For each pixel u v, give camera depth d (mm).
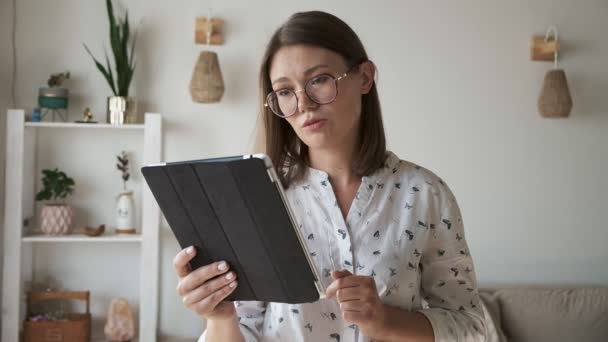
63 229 3004
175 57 3213
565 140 3391
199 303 1099
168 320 3217
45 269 3176
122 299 3053
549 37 3375
